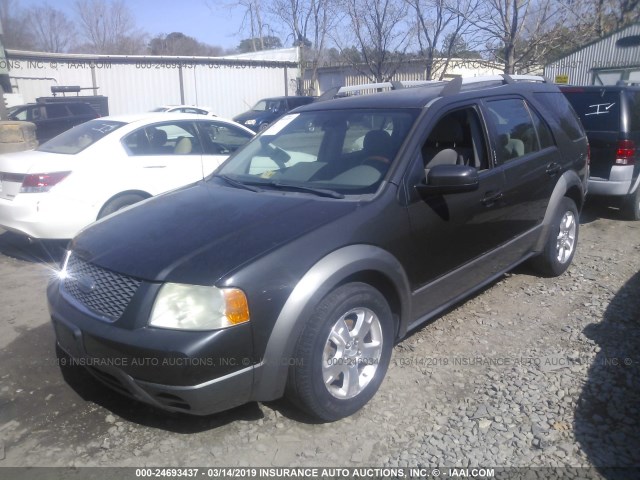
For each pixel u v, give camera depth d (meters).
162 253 2.93
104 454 2.96
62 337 3.17
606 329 4.23
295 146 4.20
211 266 2.78
